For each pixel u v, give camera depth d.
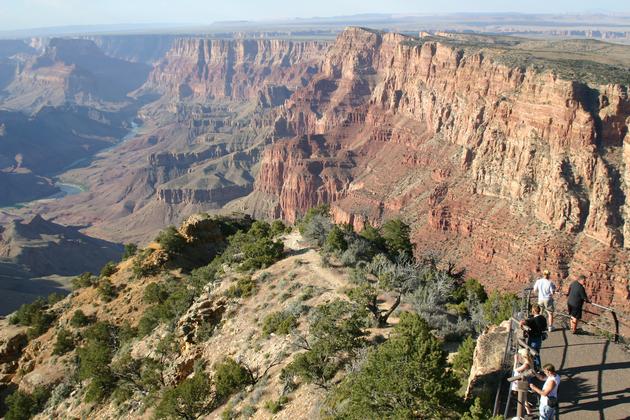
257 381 42.47
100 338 66.19
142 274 78.88
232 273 64.81
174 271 79.38
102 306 75.31
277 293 55.09
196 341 53.91
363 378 27.47
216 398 43.56
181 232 88.50
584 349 23.30
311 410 34.34
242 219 104.88
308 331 44.16
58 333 72.50
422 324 30.91
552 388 18.62
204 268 71.19
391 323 43.44
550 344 23.95
